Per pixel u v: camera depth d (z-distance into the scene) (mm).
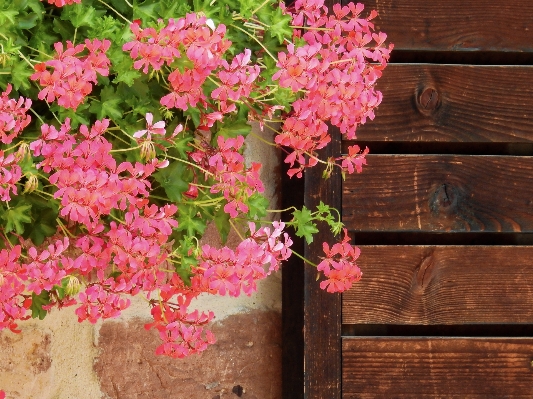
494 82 2053
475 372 2027
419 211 2029
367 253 2027
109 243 1735
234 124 1817
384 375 2014
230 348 2033
